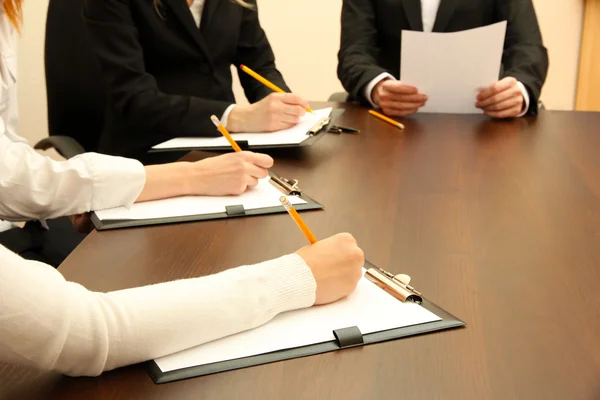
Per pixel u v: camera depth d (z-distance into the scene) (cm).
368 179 122
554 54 307
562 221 100
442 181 121
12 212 110
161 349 66
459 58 173
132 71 165
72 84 189
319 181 121
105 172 109
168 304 68
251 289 72
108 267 85
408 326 71
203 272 84
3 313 60
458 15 206
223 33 186
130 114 164
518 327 70
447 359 65
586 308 74
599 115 180
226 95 187
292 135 146
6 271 61
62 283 65
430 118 176
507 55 200
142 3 172
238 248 92
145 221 101
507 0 205
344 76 202
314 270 76
